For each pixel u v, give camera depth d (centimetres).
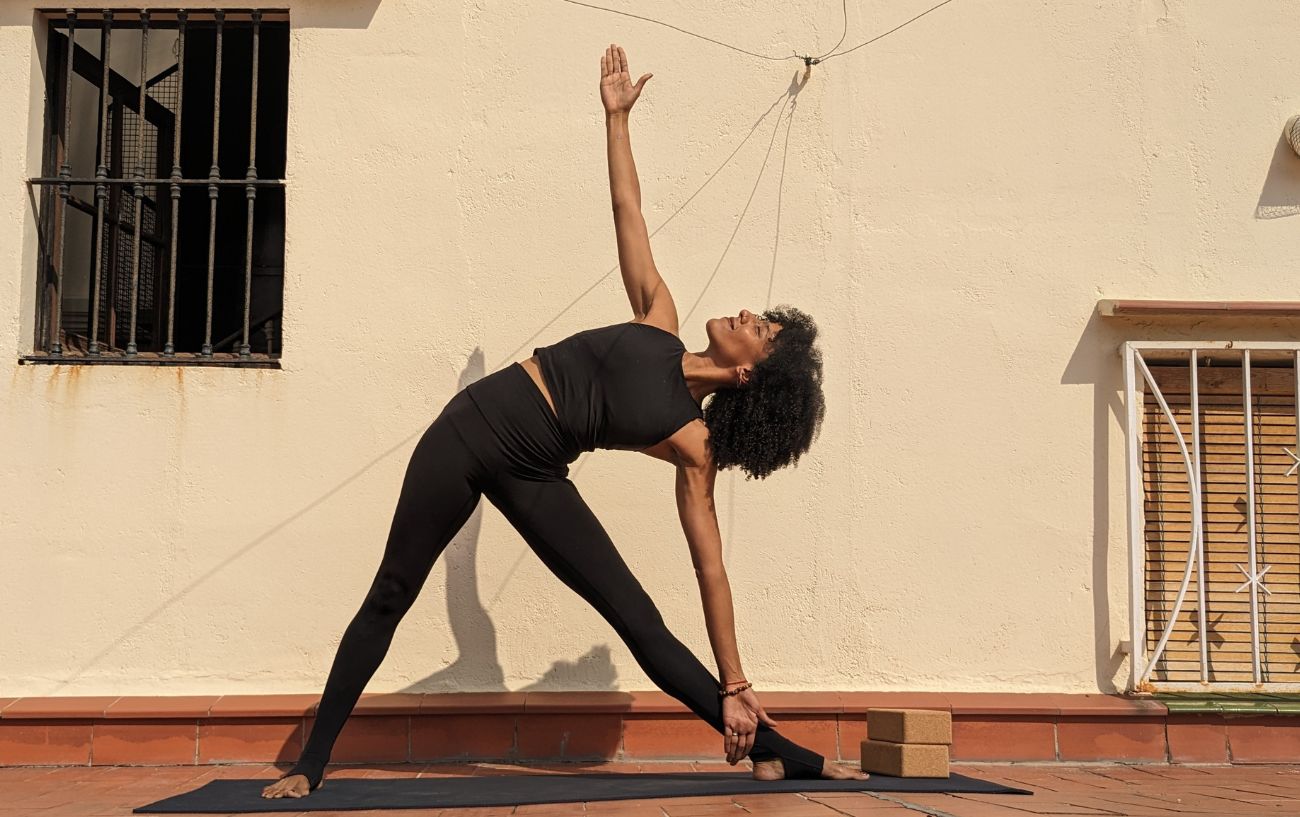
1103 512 455
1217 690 445
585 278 455
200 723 420
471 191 457
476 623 442
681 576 447
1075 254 463
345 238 452
